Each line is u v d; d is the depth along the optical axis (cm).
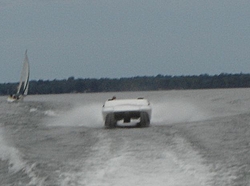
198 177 3481
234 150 4550
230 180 3412
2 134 6391
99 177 3503
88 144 5088
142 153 4294
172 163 3878
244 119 7888
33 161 4134
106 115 6894
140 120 6894
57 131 6712
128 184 3328
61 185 3353
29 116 10338
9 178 3628
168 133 5900
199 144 4881
